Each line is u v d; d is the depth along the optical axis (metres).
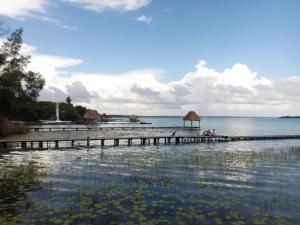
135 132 59.69
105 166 17.64
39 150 27.11
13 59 42.38
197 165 18.23
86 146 31.28
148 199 10.62
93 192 11.39
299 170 16.73
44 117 113.19
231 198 10.91
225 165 18.31
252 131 71.88
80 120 111.62
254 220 8.75
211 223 8.48
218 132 66.12
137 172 15.66
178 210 9.50
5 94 41.00
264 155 23.55
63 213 9.02
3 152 25.36
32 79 49.00
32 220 8.42
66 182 13.11
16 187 12.08
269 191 12.02
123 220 8.55
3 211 9.12
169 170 16.38
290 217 9.05
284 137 45.41
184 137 38.53
